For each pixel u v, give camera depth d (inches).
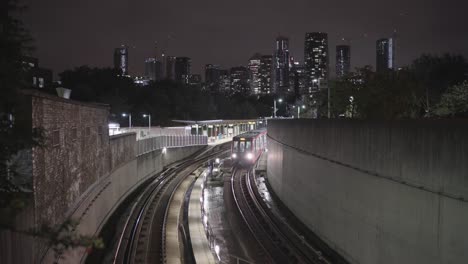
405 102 1108.5
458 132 485.4
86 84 3053.6
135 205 1326.3
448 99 897.5
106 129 1142.3
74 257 729.6
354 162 766.5
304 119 1107.9
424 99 1163.9
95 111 1004.6
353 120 771.4
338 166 840.3
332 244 869.2
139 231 1038.4
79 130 835.4
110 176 1196.5
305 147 1092.5
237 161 2236.7
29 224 514.6
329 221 889.5
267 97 5920.3
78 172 818.8
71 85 3161.9
